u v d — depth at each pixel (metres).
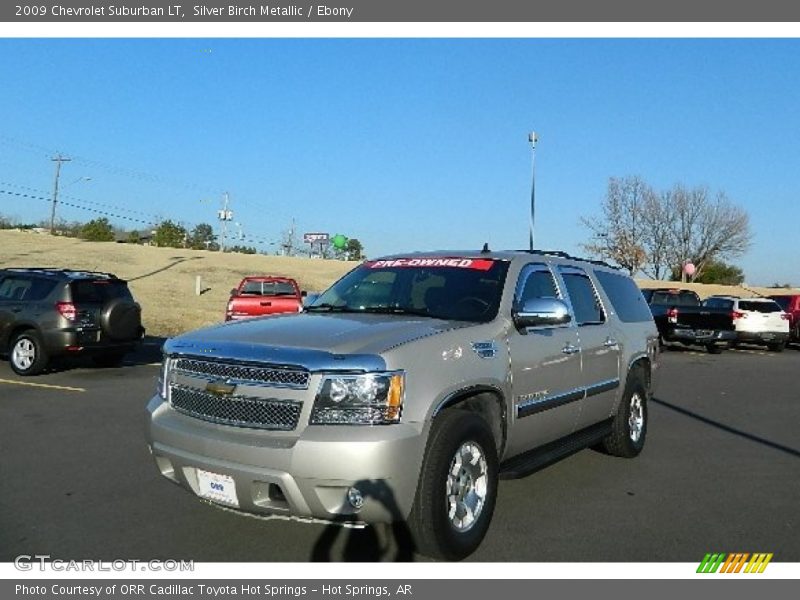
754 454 7.66
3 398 10.01
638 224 67.75
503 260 5.70
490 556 4.59
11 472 6.27
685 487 6.27
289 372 4.04
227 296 33.53
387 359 4.05
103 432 7.89
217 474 4.09
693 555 4.68
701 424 9.44
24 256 43.00
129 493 5.70
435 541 4.19
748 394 12.43
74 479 6.07
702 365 17.67
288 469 3.85
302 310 5.75
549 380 5.51
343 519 3.93
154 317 23.47
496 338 4.94
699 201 67.25
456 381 4.38
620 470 6.86
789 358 20.27
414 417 4.05
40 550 4.56
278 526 4.98
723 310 22.30
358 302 5.63
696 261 67.88
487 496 4.61
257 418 4.07
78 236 76.62
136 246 60.56
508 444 5.06
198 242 94.81
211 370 4.30
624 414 7.09
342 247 89.69
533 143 32.59
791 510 5.65
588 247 67.00
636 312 7.74
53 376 12.23
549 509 5.58
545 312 5.08
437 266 5.79
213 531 4.89
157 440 4.42
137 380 11.93
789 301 25.55
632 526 5.21
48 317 11.90
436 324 4.75
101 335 12.46
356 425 3.92
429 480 4.14
